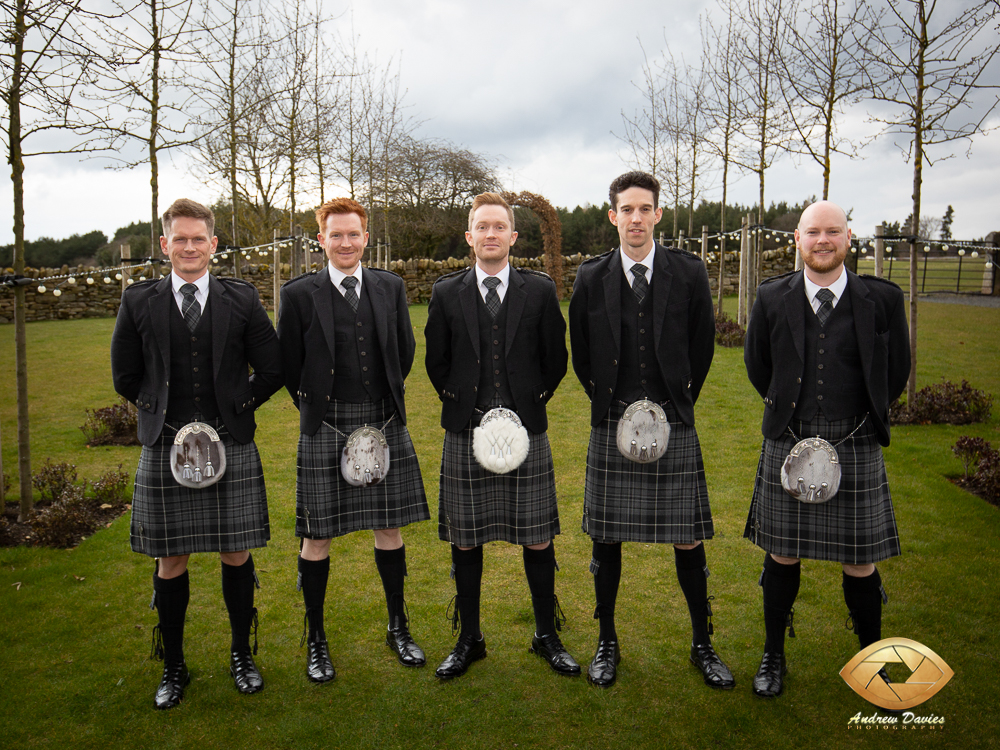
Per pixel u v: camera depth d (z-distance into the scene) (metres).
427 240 19.67
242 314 2.23
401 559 2.45
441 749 1.91
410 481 2.41
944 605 2.59
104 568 3.08
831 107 5.82
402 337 2.46
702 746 1.90
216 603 2.79
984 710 2.01
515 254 23.81
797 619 2.56
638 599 2.75
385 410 2.37
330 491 2.29
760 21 7.10
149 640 2.51
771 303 2.17
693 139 9.91
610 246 26.00
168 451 2.13
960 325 9.78
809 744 1.89
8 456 4.75
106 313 13.43
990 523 3.34
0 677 2.26
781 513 2.12
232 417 2.19
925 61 4.65
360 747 1.92
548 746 1.91
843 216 2.03
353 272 2.35
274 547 3.32
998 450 4.06
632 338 2.21
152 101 4.30
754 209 25.41
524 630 2.56
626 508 2.24
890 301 2.10
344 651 2.43
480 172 18.75
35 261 24.31
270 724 2.03
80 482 4.17
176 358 2.14
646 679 2.21
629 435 2.16
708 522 2.25
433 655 2.40
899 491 3.75
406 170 17.72
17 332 3.45
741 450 4.62
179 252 2.12
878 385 2.05
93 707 2.11
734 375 6.89
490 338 2.27
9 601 2.77
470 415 2.27
